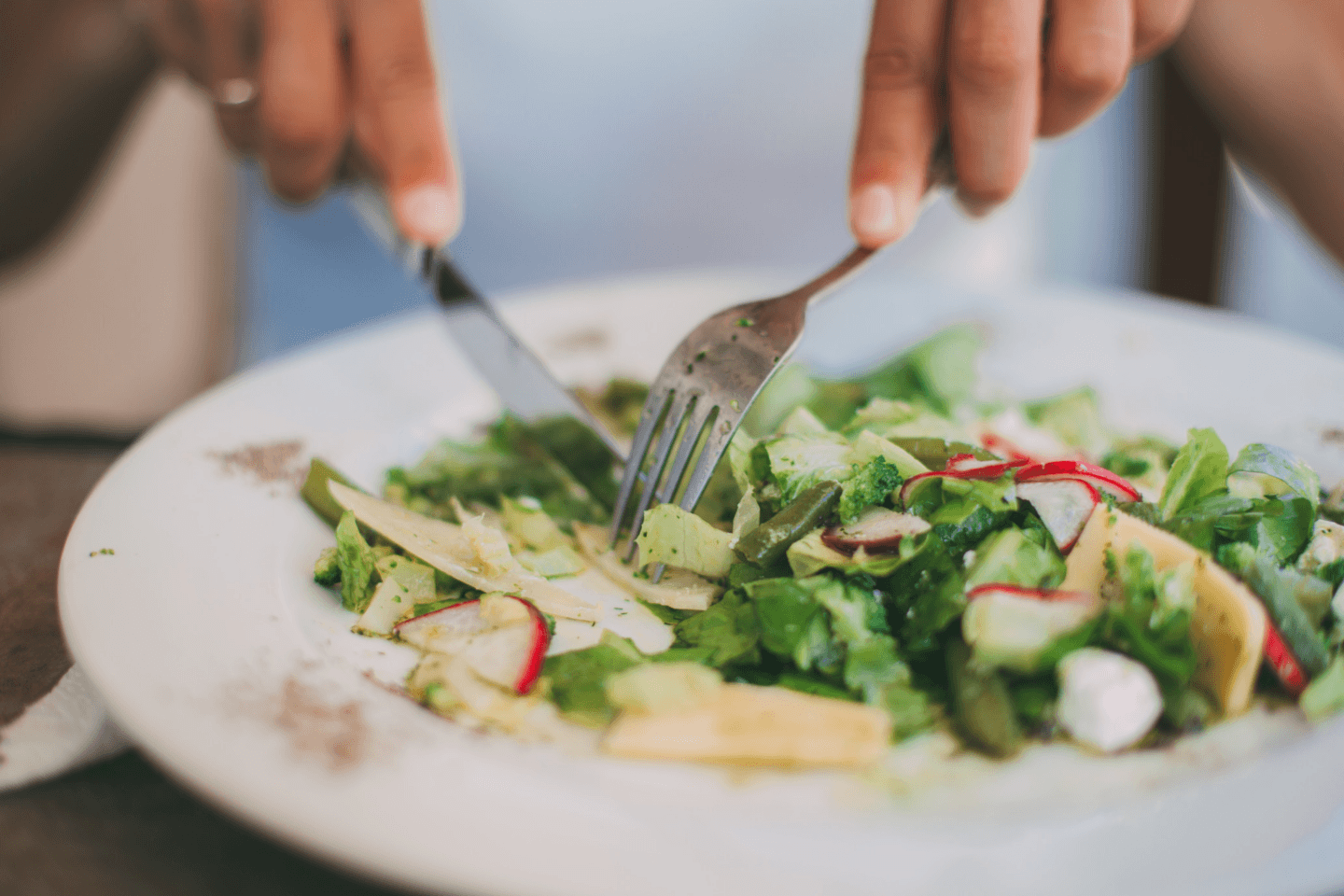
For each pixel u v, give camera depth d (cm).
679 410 34
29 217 70
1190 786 27
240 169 68
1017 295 47
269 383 40
